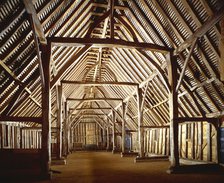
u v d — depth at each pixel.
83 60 12.57
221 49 5.88
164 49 7.84
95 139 27.08
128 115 16.59
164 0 6.65
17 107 8.12
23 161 6.87
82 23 8.52
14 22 5.30
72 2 6.84
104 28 9.23
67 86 13.71
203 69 7.37
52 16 6.46
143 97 11.17
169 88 8.03
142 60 10.01
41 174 6.78
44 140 6.89
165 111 11.42
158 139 13.66
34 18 5.37
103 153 18.97
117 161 12.11
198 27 6.29
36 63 7.21
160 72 8.29
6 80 6.53
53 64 8.66
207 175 7.14
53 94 12.28
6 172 6.76
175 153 7.75
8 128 9.14
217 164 8.04
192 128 10.12
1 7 4.68
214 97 7.88
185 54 7.57
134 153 15.07
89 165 10.48
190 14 6.17
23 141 11.66
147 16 7.70
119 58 11.78
